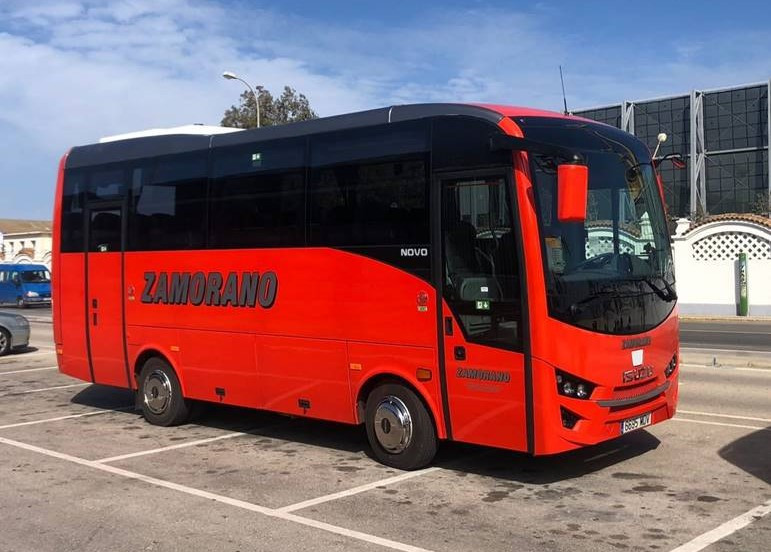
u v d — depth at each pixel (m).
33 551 4.91
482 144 6.02
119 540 5.09
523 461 6.98
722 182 59.91
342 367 6.94
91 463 7.23
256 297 7.69
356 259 6.80
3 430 8.91
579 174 5.36
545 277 5.70
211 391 8.28
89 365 9.73
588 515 5.41
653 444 7.48
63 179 10.12
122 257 9.23
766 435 7.78
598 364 5.83
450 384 6.18
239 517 5.52
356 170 6.88
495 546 4.82
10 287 41.72
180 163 8.59
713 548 4.70
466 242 6.07
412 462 6.58
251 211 7.79
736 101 59.22
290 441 8.15
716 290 27.05
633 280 6.30
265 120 39.06
